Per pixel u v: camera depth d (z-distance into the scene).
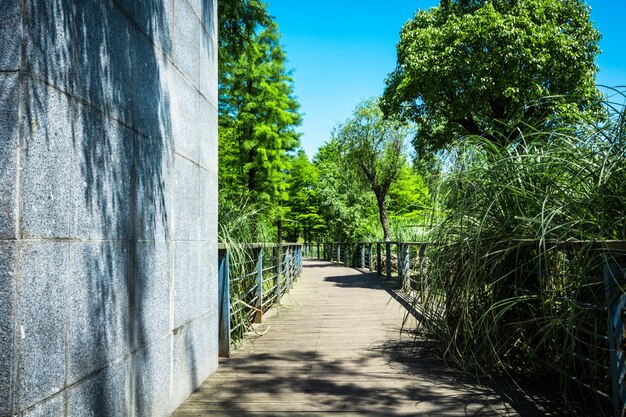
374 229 25.22
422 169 4.80
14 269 1.47
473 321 3.68
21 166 1.51
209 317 3.76
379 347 4.65
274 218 7.43
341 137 22.39
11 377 1.45
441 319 4.04
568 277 2.69
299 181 34.31
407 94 14.11
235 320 4.92
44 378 1.59
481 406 2.91
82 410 1.83
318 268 20.08
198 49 3.63
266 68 20.28
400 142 21.73
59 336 1.69
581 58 13.14
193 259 3.39
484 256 3.25
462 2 14.38
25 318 1.51
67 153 1.77
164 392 2.76
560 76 13.04
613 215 2.57
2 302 1.46
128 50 2.36
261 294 6.20
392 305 7.72
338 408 2.93
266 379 3.61
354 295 9.33
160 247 2.76
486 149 3.99
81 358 1.84
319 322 6.19
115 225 2.16
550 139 3.33
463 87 13.22
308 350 4.57
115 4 2.22
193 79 3.48
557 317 2.62
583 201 2.68
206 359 3.65
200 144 3.62
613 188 2.56
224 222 5.34
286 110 22.59
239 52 9.44
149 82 2.64
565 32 13.52
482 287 3.55
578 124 3.07
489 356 3.49
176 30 3.13
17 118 1.51
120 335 2.19
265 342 4.98
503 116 13.46
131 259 2.34
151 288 2.60
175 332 2.98
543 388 3.22
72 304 1.78
